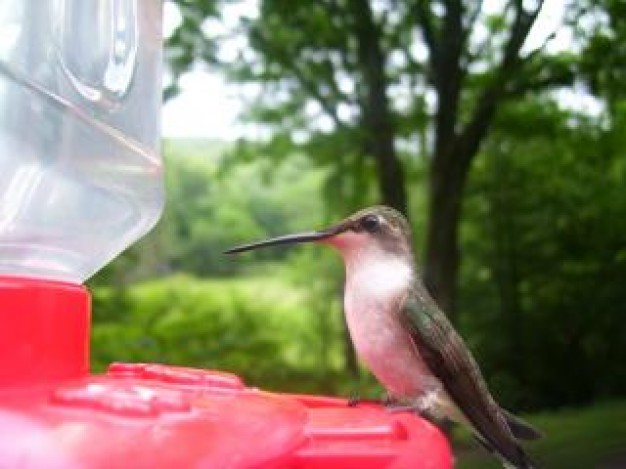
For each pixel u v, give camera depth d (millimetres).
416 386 3340
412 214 17656
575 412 13695
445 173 12297
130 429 1555
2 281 1962
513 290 15727
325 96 13609
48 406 1686
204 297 16125
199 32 12695
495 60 13484
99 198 3049
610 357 15234
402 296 3334
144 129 3146
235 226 28781
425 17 12016
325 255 19641
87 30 2982
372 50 12570
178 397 1829
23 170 2838
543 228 15922
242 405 2018
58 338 2027
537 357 15328
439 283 12195
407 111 13828
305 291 19719
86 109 2994
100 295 12195
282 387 13266
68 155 2943
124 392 1773
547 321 15539
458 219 12383
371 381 12781
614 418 12414
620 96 12148
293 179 28547
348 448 1879
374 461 1852
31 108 2867
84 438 1486
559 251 15805
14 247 2758
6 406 1672
